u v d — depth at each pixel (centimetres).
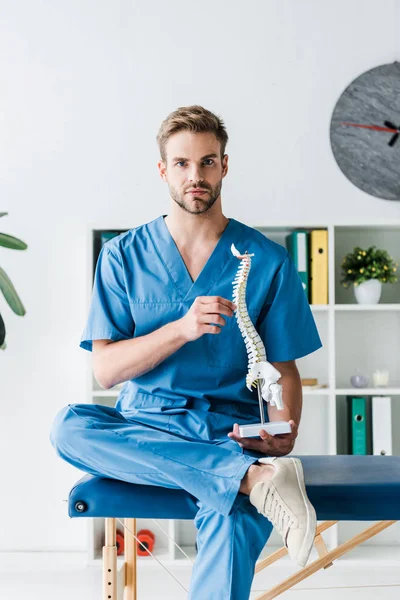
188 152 192
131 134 329
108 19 331
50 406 326
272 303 205
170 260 204
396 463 204
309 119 328
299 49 329
